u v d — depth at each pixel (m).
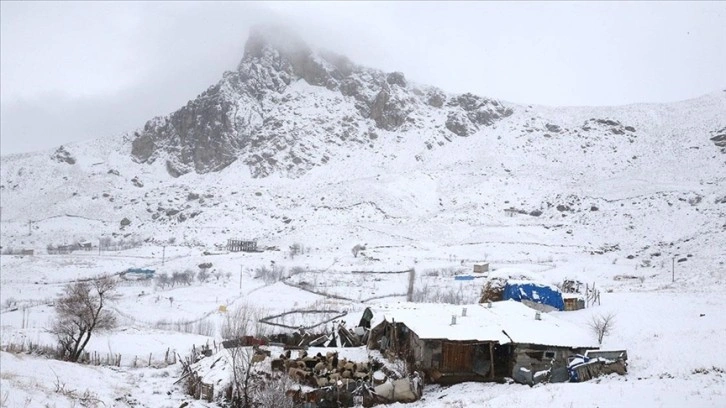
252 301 81.75
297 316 67.31
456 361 35.59
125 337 60.06
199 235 161.25
